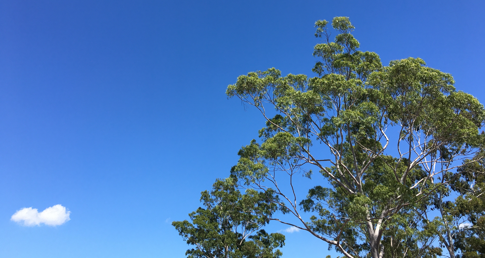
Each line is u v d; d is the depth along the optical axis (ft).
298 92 64.54
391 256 74.74
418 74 53.11
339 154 67.26
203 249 90.48
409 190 52.01
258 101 71.46
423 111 57.82
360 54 73.56
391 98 58.44
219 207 98.78
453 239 86.48
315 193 72.54
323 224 70.18
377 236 59.67
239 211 92.43
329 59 74.90
